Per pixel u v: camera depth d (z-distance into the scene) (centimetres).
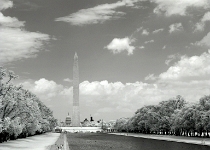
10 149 9375
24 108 11488
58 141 15600
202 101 16000
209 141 14650
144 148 12012
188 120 16375
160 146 12825
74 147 12775
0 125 9006
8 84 10012
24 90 14875
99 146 13388
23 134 15325
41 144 12269
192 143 14238
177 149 11188
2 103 9969
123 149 11750
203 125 14850
